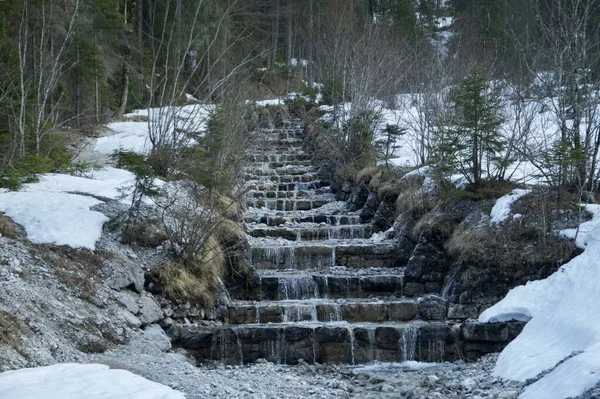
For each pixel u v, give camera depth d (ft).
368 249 48.57
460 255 41.88
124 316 35.76
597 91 45.16
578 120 43.80
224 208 48.96
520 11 87.66
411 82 75.20
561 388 23.36
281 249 48.70
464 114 48.49
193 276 40.93
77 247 38.50
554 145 41.65
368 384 30.66
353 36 82.58
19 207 41.73
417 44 83.35
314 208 63.77
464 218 44.96
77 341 32.14
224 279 44.06
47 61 64.95
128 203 44.86
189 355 36.11
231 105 57.00
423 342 36.29
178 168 50.37
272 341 36.47
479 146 47.70
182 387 26.07
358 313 40.52
